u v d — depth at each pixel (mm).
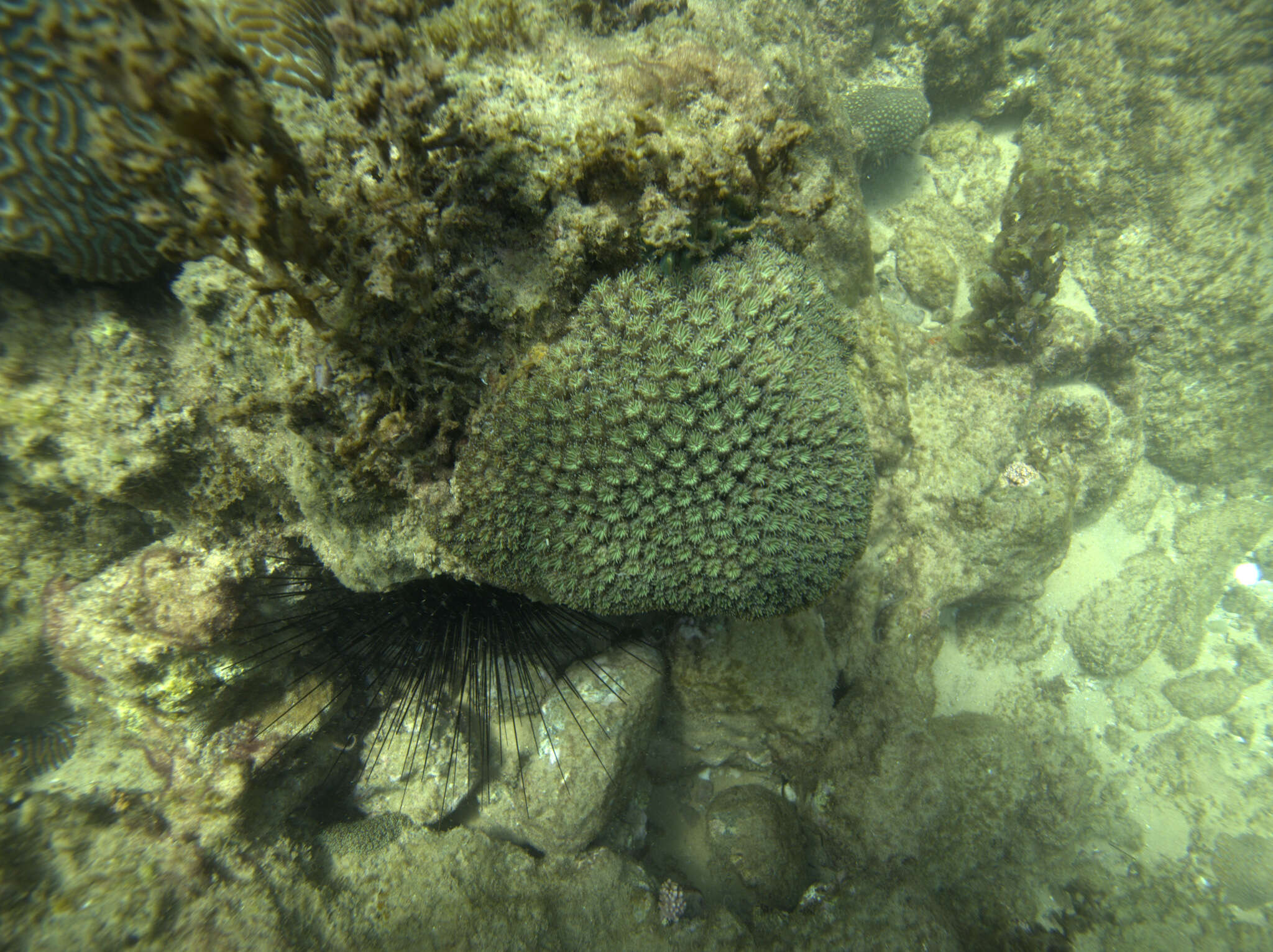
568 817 430
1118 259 688
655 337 280
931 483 550
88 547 374
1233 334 649
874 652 500
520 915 406
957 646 623
